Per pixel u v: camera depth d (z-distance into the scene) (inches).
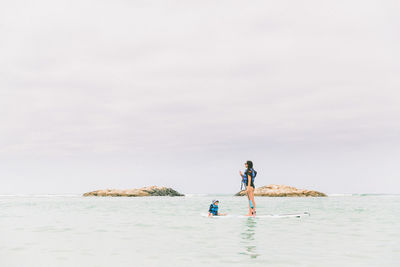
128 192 2815.0
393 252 328.8
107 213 844.6
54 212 879.1
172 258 305.6
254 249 346.3
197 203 1460.4
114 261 293.9
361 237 423.2
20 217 724.0
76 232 479.2
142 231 487.2
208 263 285.0
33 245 372.8
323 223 591.2
